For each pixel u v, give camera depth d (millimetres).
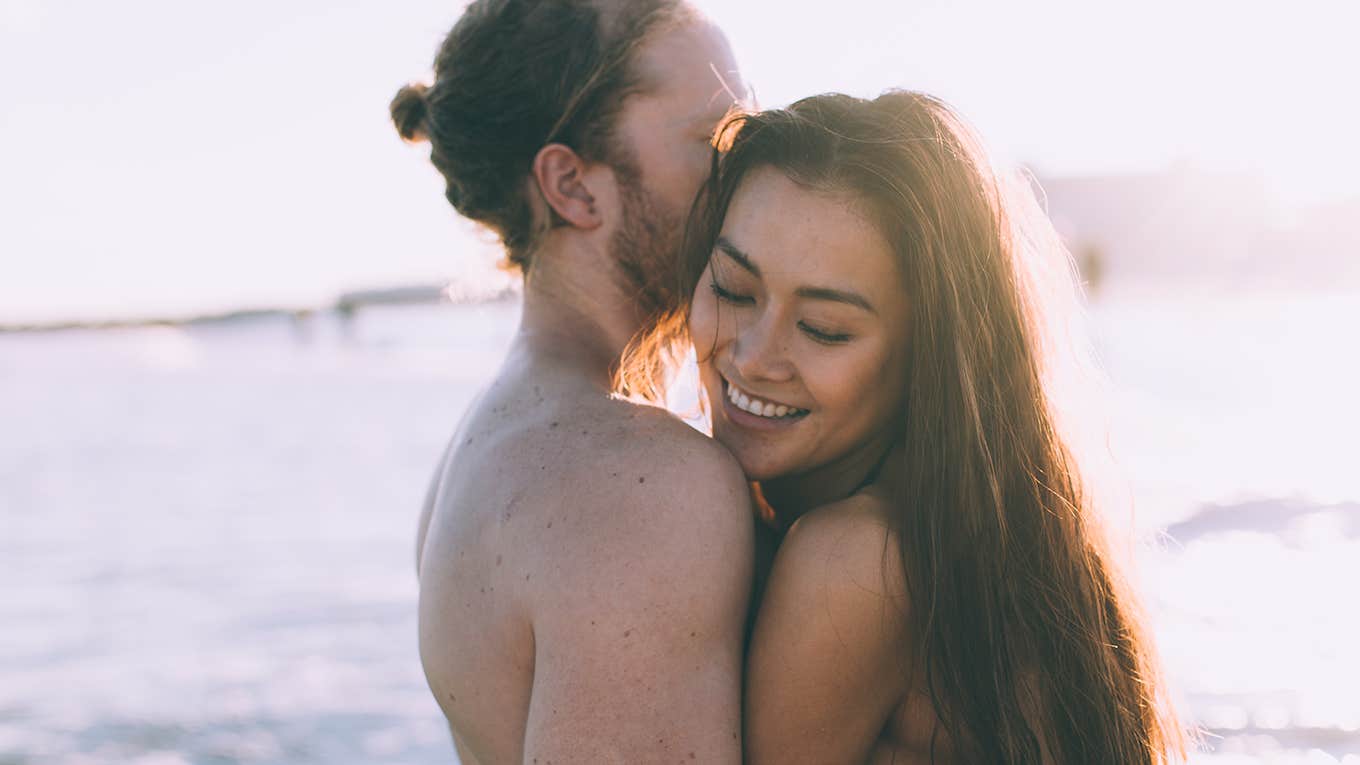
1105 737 1748
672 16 1961
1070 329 1911
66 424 25891
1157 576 6930
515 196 1994
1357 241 44688
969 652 1655
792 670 1624
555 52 1927
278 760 5797
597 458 1604
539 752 1493
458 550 1711
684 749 1495
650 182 1940
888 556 1638
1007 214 1776
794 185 1664
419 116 2188
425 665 1801
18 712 6668
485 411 1853
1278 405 14906
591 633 1497
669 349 2057
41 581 10141
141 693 6996
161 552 11156
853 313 1658
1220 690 4953
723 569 1577
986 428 1715
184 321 90375
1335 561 6996
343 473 16094
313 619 8461
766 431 1735
